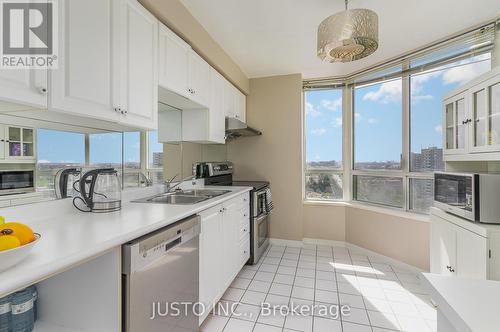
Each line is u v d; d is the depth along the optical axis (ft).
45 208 4.03
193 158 8.84
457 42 7.36
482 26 6.79
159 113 7.06
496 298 1.88
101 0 3.90
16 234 2.42
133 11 4.57
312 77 11.31
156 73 5.22
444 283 2.10
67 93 3.38
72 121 4.29
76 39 3.50
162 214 4.33
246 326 5.58
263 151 11.32
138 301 3.31
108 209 4.54
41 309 3.33
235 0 5.92
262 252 9.86
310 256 9.75
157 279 3.71
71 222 3.77
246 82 11.10
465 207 5.34
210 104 7.88
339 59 6.23
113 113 4.14
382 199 9.86
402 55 8.67
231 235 7.08
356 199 10.99
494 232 4.59
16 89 2.81
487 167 6.56
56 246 2.73
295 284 7.48
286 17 6.61
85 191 4.53
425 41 7.77
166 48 5.56
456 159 6.21
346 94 11.17
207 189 8.33
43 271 2.26
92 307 3.17
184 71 6.29
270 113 11.25
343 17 5.17
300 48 8.42
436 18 6.57
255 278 7.88
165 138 7.32
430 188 8.27
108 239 2.97
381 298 6.70
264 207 9.70
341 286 7.36
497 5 6.03
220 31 7.30
